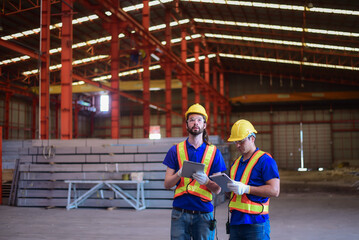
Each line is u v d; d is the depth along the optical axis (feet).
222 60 137.90
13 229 24.84
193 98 150.71
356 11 74.59
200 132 10.87
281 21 88.53
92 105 148.46
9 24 76.48
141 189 34.63
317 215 29.68
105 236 22.45
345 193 46.26
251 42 113.80
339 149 139.54
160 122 153.58
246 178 10.11
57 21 76.48
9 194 40.83
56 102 125.70
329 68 121.49
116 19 71.72
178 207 10.79
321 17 80.89
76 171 36.27
